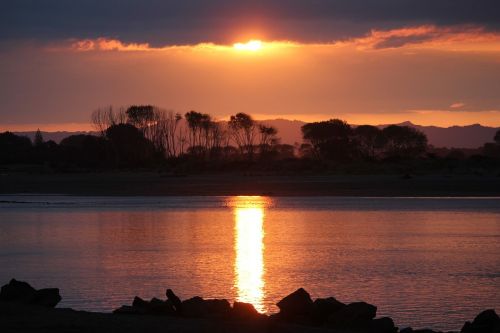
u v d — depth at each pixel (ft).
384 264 221.05
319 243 278.87
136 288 182.09
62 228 345.72
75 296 171.53
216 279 194.90
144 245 276.41
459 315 150.30
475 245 268.62
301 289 120.57
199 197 587.68
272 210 449.48
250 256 241.14
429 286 181.98
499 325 115.55
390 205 480.64
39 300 123.24
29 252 257.34
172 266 218.59
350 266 216.95
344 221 370.32
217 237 302.66
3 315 105.70
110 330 96.07
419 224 351.46
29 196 612.29
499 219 374.22
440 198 545.03
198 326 98.94
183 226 352.08
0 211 456.86
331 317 115.44
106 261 231.30
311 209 453.99
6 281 193.57
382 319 114.73
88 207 483.92
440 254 243.81
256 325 100.58
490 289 177.58
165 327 98.07
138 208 472.85
